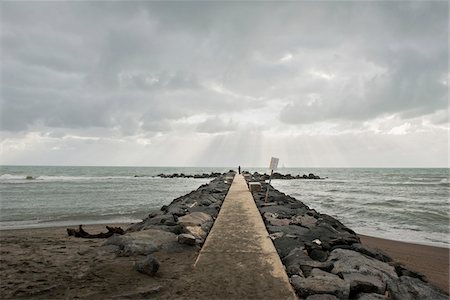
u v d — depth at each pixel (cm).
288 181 5591
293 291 404
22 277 451
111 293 396
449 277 757
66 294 395
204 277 445
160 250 593
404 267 636
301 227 873
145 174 8688
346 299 405
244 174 4044
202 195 1619
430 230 1356
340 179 6203
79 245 715
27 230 1245
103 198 2467
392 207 2031
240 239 637
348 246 687
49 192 2916
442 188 3691
